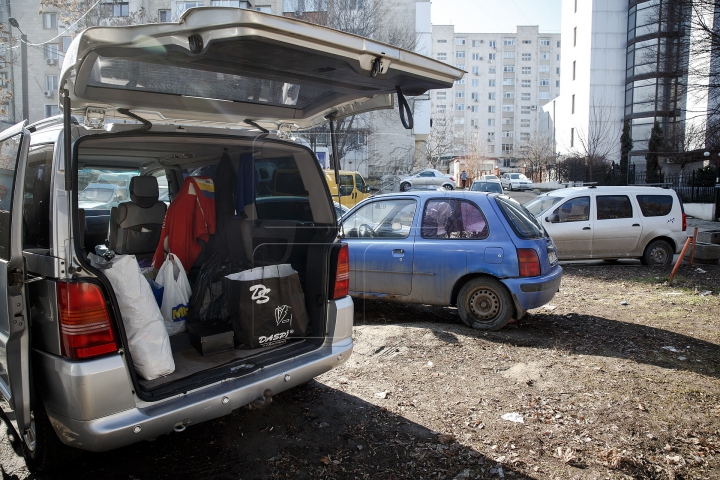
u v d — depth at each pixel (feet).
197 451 10.84
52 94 109.70
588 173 115.55
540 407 12.75
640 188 34.42
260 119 11.96
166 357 9.47
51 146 9.14
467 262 18.67
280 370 10.35
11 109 67.62
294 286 11.33
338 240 12.16
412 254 19.65
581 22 145.18
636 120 129.70
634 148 128.88
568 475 9.91
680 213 33.96
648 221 33.60
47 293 8.50
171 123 11.29
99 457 10.64
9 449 11.17
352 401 13.12
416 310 22.54
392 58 8.86
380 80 9.64
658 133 95.04
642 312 21.93
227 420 12.16
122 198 15.76
